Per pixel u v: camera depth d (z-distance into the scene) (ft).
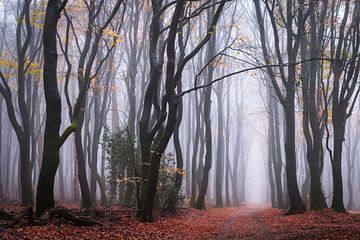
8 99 82.48
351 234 45.98
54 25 56.34
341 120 85.05
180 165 86.02
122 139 83.46
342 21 81.61
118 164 83.05
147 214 63.62
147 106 70.08
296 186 85.61
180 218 77.66
